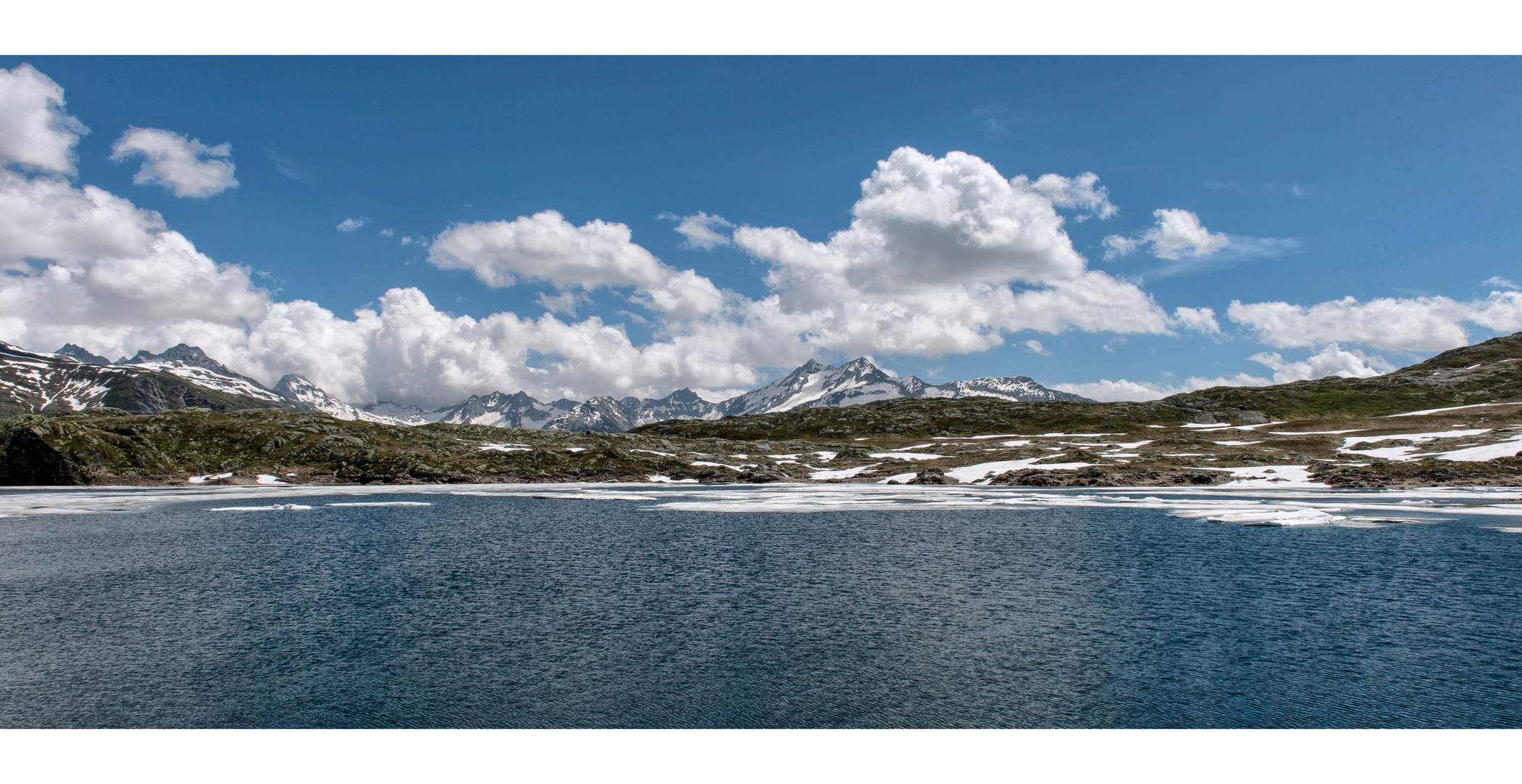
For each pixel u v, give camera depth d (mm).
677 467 156750
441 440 176000
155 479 136125
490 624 35500
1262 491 111188
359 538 64875
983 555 54219
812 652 31172
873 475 147500
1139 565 49812
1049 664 29547
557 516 82500
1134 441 182625
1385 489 111312
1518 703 25453
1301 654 30516
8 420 141500
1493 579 44406
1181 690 26875
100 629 34562
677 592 42438
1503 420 159500
